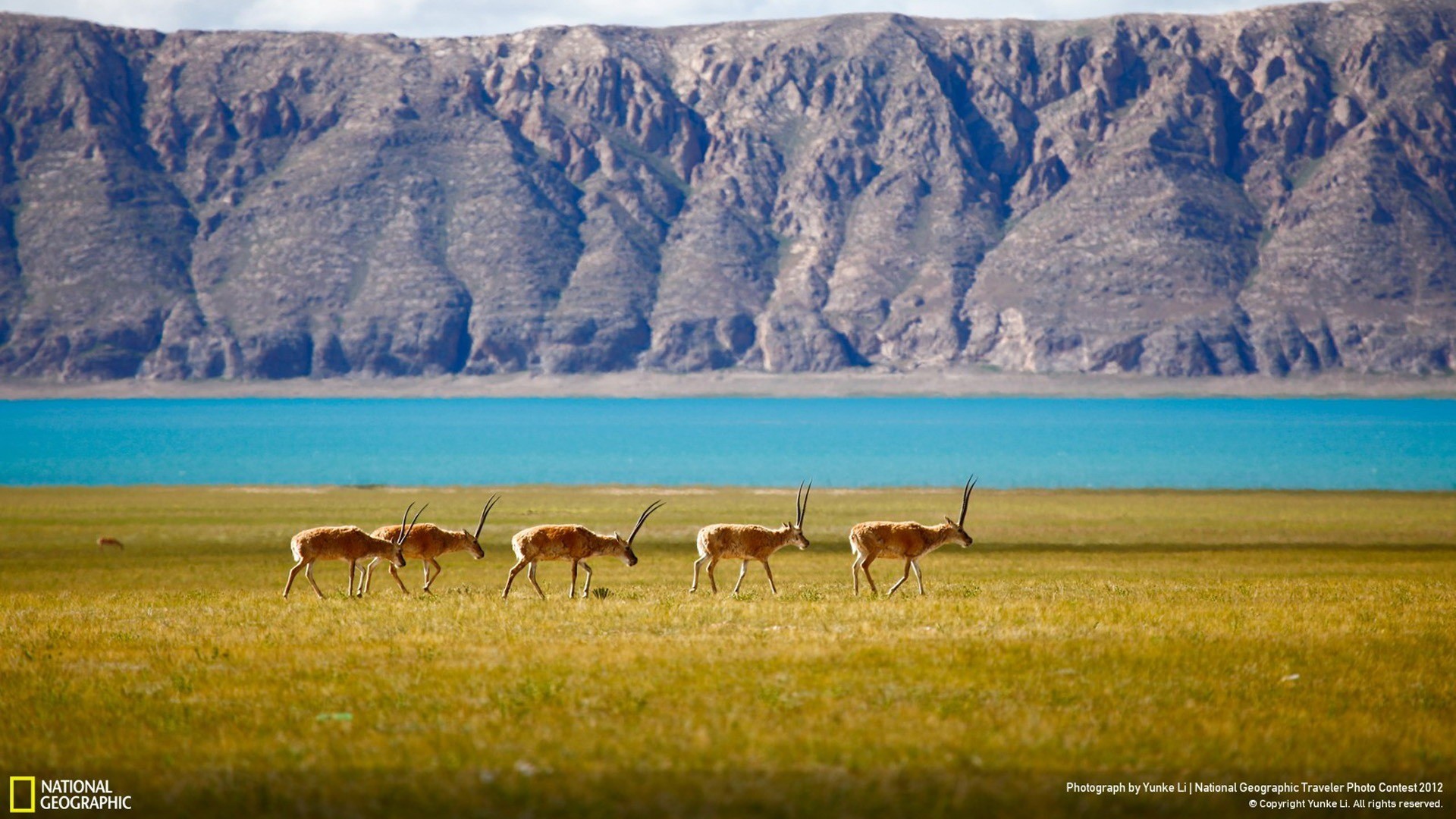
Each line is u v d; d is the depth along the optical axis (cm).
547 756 4812
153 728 5362
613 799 4338
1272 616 8481
